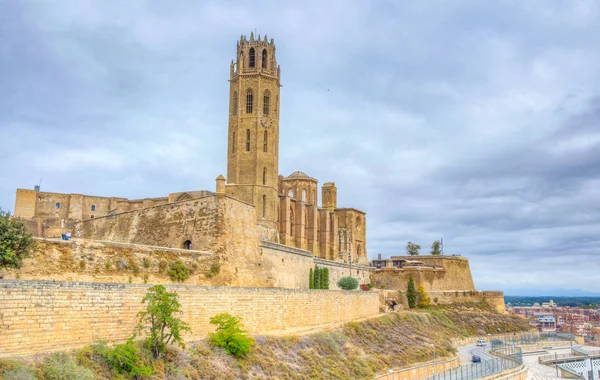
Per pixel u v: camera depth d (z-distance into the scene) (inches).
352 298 3688.5
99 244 2169.0
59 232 4119.1
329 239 6087.6
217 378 1843.0
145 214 3262.8
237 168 5068.9
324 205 6791.3
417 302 5767.7
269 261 3302.2
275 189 5147.6
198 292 2133.4
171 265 2465.6
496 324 6328.7
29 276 1905.8
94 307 1681.8
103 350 1557.6
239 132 5123.0
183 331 2030.0
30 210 4992.6
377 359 3002.0
